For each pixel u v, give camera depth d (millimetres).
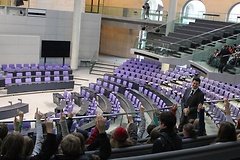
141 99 17594
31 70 21031
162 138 2678
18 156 2291
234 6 24453
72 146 2256
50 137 2545
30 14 24500
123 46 31797
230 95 16109
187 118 5230
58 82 21016
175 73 21266
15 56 22969
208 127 9031
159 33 22125
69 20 26297
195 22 22953
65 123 4133
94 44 28406
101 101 17547
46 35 25500
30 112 16609
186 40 18984
